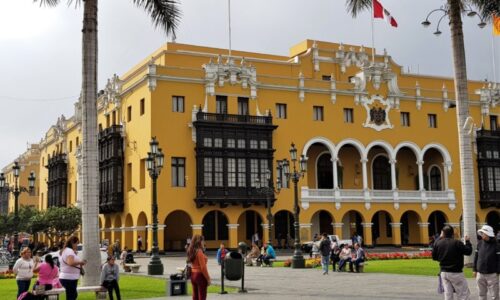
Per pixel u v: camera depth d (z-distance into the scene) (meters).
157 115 47.72
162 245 46.81
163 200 46.94
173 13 22.52
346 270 28.77
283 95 53.22
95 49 20.84
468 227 25.78
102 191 55.44
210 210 48.75
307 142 53.62
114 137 52.91
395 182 57.25
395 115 58.19
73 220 53.94
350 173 58.06
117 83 55.06
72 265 14.43
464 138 26.16
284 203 51.81
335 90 55.38
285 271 29.20
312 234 56.78
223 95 50.47
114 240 54.50
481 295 13.35
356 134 56.03
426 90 60.09
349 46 61.53
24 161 103.38
